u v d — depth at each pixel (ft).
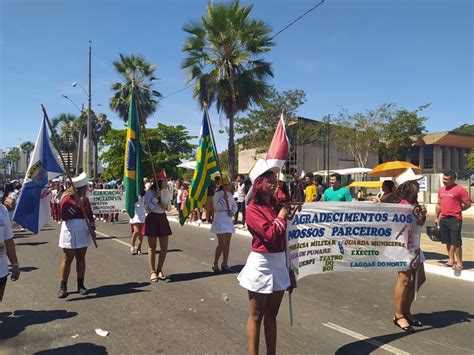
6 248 15.34
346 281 24.68
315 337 15.92
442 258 30.32
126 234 46.32
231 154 71.20
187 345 15.14
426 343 15.44
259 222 11.89
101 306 19.71
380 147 137.18
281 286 12.28
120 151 108.68
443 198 26.68
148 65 110.01
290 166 135.64
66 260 21.16
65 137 164.66
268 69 70.23
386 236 16.84
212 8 67.97
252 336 12.11
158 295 21.53
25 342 15.48
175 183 78.07
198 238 42.91
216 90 69.21
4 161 188.03
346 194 27.22
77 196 20.90
